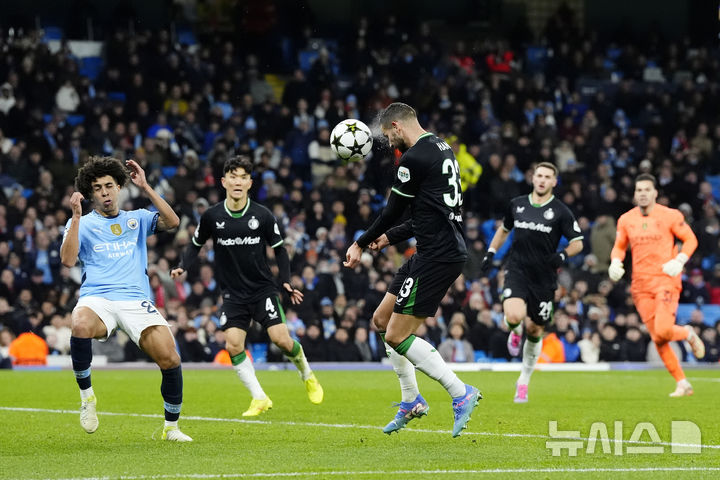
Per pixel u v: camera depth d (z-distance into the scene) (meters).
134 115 73.00
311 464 18.73
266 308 30.45
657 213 37.75
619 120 85.62
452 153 22.19
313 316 59.97
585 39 92.12
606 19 99.75
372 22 89.38
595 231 70.31
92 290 22.17
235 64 79.44
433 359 21.66
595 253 70.25
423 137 22.05
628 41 96.12
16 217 61.78
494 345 60.03
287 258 31.25
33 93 72.81
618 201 74.25
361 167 72.50
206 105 75.00
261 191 69.94
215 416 29.34
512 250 34.09
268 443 22.36
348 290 62.03
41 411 30.34
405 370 22.67
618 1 99.81
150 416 28.84
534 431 24.67
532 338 33.69
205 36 85.75
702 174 80.31
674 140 84.75
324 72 79.31
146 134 72.69
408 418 22.89
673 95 87.50
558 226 33.38
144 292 22.58
